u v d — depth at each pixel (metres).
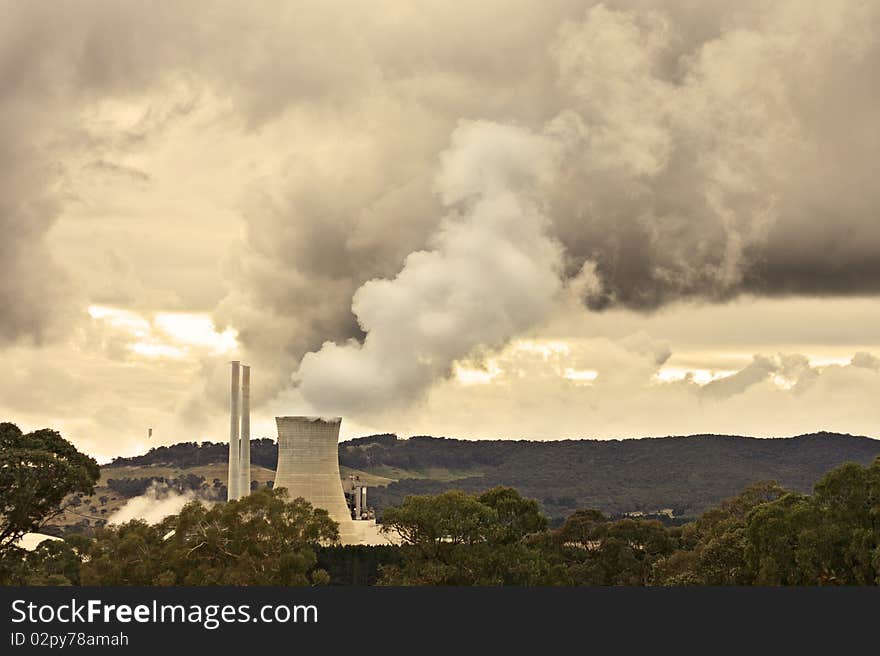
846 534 194.75
